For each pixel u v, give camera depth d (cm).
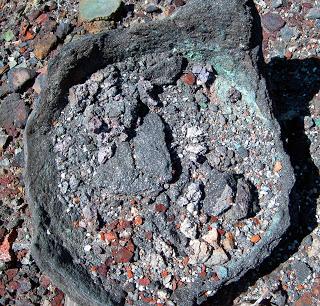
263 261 48
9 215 53
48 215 48
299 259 49
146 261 47
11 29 62
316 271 49
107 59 50
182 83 51
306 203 51
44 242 46
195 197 47
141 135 48
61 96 50
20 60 61
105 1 61
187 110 50
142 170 47
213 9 47
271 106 49
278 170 49
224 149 49
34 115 49
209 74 51
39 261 46
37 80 59
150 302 46
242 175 49
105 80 50
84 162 49
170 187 48
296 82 56
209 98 51
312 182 52
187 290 46
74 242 48
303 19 59
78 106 50
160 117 49
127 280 47
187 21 48
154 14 61
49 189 49
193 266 47
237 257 47
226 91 51
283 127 54
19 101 58
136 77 51
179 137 49
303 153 53
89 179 49
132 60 51
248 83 50
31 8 63
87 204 48
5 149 56
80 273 46
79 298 46
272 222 47
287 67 57
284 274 49
